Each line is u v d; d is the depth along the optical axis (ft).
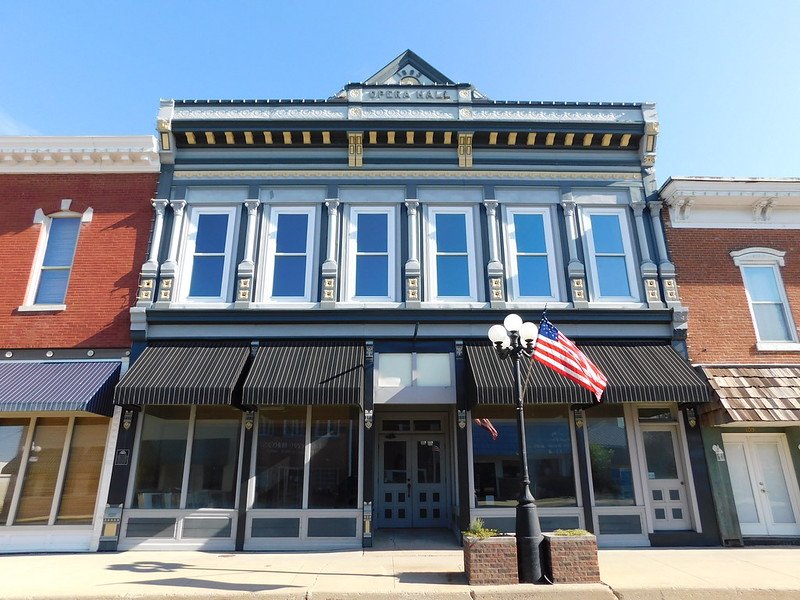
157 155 43.55
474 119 43.88
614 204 43.39
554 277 41.78
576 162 44.45
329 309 39.14
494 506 36.65
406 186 43.39
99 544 35.04
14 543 35.32
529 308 39.73
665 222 43.37
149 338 38.88
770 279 42.88
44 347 39.09
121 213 42.78
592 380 30.55
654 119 44.52
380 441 44.86
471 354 37.88
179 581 26.21
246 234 41.91
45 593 23.84
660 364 37.11
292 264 41.75
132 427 37.17
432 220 42.93
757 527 37.24
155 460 37.32
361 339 39.19
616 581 25.55
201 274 41.37
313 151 44.24
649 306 40.14
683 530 36.73
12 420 38.14
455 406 39.34
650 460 38.29
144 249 41.81
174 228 41.70
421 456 44.60
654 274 41.22
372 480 36.68
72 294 40.55
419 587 24.80
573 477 37.37
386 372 38.58
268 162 43.78
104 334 39.47
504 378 35.37
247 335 38.99
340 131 43.37
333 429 38.19
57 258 42.24
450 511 42.78
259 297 40.52
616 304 40.57
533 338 28.84
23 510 36.37
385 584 25.43
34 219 42.60
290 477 37.17
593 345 39.45
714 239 43.09
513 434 38.19
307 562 31.04
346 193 43.37
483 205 43.09
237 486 36.73
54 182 43.65
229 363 36.91
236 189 43.34
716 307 41.29
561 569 25.22
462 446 37.22
